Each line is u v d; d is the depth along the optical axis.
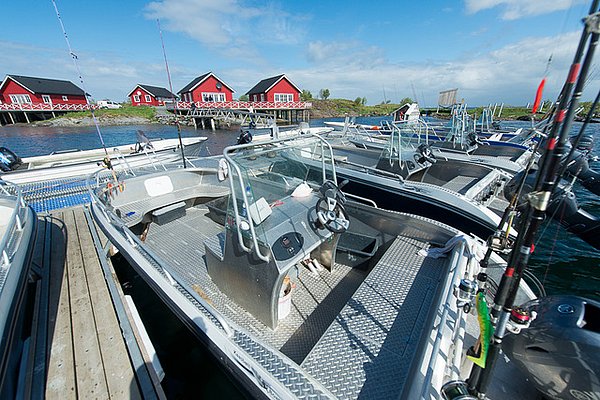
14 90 31.22
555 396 1.48
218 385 2.46
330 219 2.11
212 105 26.92
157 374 2.27
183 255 3.11
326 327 2.14
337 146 8.11
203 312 1.87
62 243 4.28
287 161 2.41
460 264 2.16
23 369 2.32
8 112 29.91
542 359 1.47
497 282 2.48
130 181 4.04
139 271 2.62
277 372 1.38
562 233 5.24
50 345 2.56
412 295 2.03
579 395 1.37
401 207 4.79
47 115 33.03
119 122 30.84
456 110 8.38
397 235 2.98
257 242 1.88
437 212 4.33
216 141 17.39
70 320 2.85
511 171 5.72
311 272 2.79
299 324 2.16
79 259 3.88
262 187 2.20
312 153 2.57
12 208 4.34
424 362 1.40
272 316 2.01
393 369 1.50
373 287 2.12
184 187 4.58
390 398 1.37
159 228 3.84
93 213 3.53
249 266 2.03
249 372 1.52
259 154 2.16
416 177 5.53
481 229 3.87
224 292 2.40
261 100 31.56
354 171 5.45
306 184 2.50
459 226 4.10
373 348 1.62
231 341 1.61
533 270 4.42
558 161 0.89
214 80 30.23
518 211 3.37
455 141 7.83
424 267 2.36
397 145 5.45
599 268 4.42
